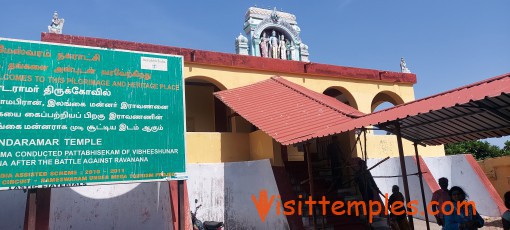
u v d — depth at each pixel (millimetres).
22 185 7574
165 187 10445
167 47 12594
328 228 9352
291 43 18125
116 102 8891
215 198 11062
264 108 11289
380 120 6605
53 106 8188
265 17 17812
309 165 8445
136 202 10516
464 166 13148
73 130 8281
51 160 7934
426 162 13555
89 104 8578
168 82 9664
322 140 12297
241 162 11484
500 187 14609
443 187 7535
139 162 8836
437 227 11078
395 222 8523
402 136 8812
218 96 12539
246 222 10859
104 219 10078
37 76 8164
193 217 9750
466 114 6703
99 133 8539
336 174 11133
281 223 9805
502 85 5281
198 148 11742
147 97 9297
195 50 12984
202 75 13125
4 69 7875
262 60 14188
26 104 7926
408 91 17016
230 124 14812
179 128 9523
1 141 7555
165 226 10047
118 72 9078
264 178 10711
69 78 8492
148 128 9133
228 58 13531
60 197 9773
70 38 11266
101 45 11641
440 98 6277
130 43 12078
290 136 8961
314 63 15062
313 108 10508
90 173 8258
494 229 10484
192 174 10914
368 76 16047
